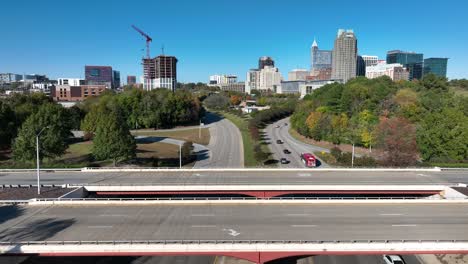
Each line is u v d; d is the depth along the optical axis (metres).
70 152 90.25
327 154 87.38
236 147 99.38
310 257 37.97
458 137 69.94
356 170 61.22
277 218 37.84
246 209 40.62
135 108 135.50
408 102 102.81
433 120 75.56
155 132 128.12
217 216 38.34
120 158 69.38
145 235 33.38
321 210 40.44
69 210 40.28
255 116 154.75
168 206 41.62
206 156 87.88
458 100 106.44
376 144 80.62
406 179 55.44
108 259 36.94
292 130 134.62
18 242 30.89
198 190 49.84
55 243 30.77
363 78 152.50
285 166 78.06
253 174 58.31
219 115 183.50
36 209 40.56
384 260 36.91
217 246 30.59
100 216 38.34
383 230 34.94
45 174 58.19
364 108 108.94
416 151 72.56
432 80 137.62
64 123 91.31
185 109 146.38
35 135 66.06
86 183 51.72
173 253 30.58
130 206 41.62
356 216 38.62
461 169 62.22
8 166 63.81
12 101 125.56
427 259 37.97
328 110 115.56
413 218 38.19
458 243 30.89
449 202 43.19
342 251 30.86
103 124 69.12
